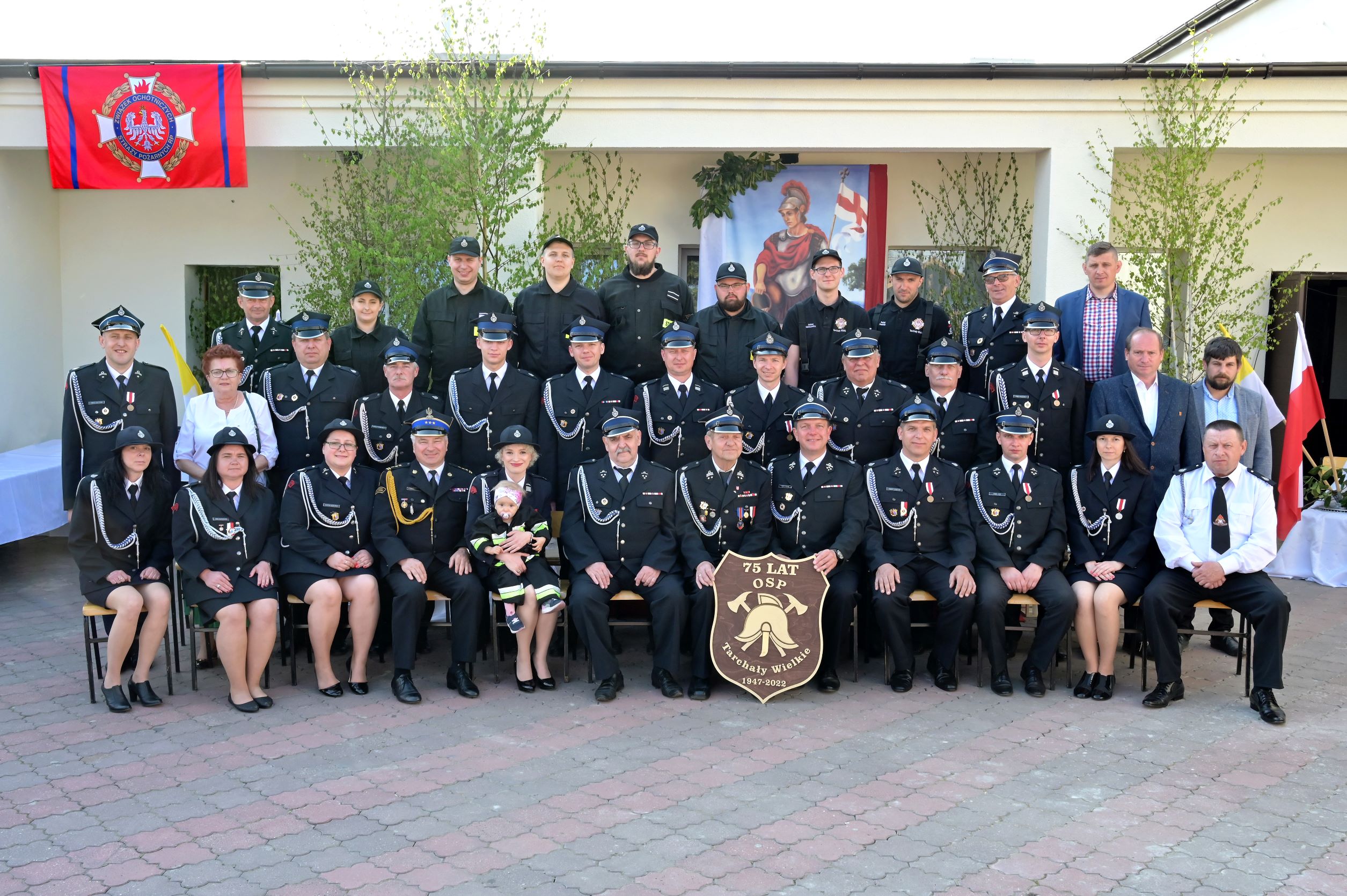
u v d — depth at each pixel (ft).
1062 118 26.61
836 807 13.26
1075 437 19.88
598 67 25.55
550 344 21.15
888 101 26.40
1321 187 30.60
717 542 18.81
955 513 18.89
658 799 13.47
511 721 16.51
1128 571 18.31
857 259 30.32
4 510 23.65
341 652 20.21
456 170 24.23
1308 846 12.33
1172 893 11.23
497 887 11.19
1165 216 27.32
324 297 28.71
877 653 20.33
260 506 17.71
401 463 19.75
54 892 11.07
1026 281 30.71
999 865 11.77
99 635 20.83
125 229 31.09
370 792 13.64
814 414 18.47
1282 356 31.42
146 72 25.46
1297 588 25.50
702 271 30.30
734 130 26.63
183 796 13.50
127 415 20.06
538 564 18.20
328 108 26.07
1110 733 16.10
